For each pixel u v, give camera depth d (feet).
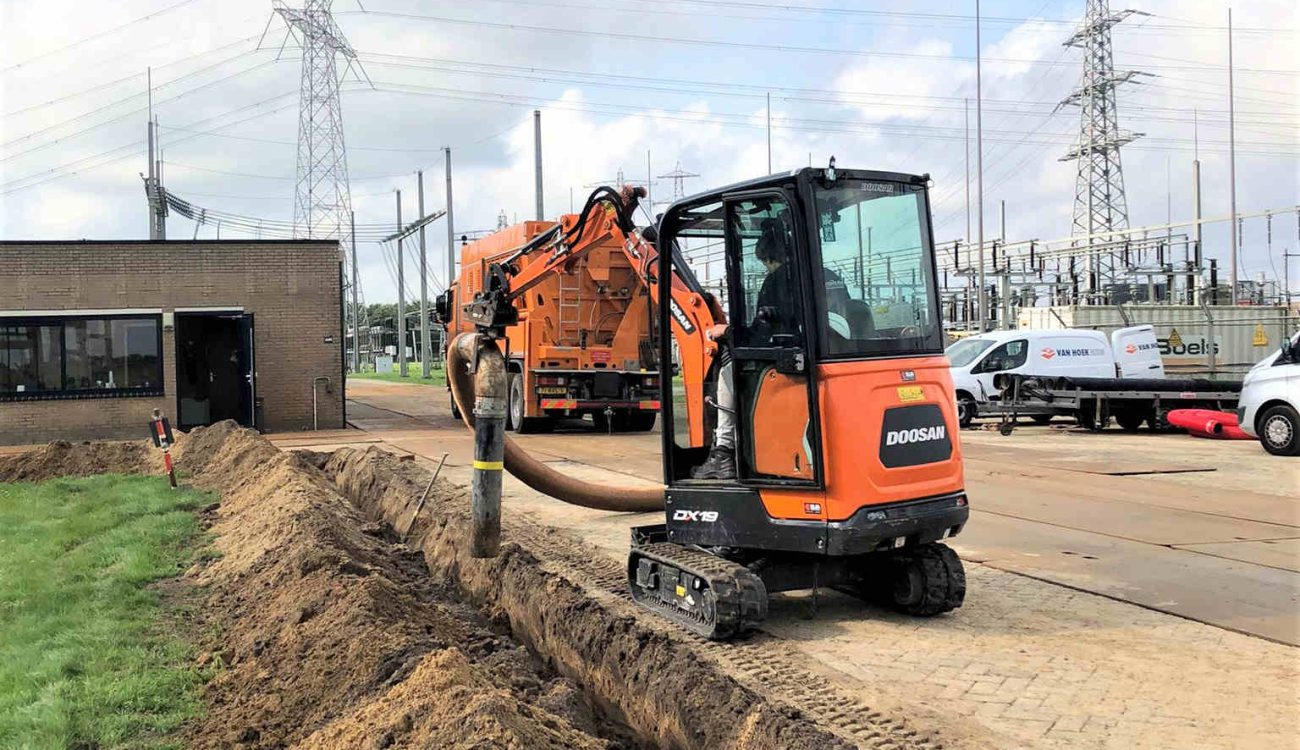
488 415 22.13
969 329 114.42
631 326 62.23
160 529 28.81
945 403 20.86
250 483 34.96
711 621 19.66
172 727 14.23
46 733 13.53
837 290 19.90
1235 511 34.40
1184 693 16.88
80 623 19.19
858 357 19.84
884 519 19.38
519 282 26.14
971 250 120.78
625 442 58.65
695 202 21.81
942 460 20.51
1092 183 150.41
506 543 25.86
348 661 15.43
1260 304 124.67
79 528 29.01
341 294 70.95
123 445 48.91
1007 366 68.23
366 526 31.48
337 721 13.46
